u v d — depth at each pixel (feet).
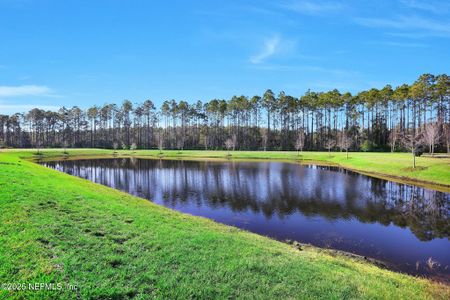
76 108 537.24
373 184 135.64
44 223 40.04
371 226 74.28
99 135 560.20
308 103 415.03
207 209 90.48
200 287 29.96
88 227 41.65
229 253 38.68
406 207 93.71
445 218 81.56
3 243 32.99
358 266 44.50
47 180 73.77
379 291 33.12
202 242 41.52
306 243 61.52
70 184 76.33
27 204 46.52
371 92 354.74
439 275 47.39
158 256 35.35
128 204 65.00
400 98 338.95
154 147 490.90
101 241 37.37
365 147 339.98
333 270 37.91
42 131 541.34
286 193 115.65
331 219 80.07
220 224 63.98
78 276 29.04
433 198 106.32
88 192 68.33
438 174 137.80
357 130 398.21
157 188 128.06
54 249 33.53
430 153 245.86
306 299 29.71
